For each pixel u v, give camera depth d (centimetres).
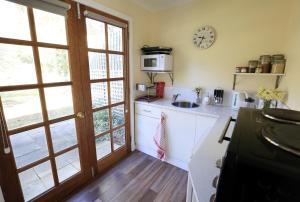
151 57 242
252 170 39
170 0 230
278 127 55
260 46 189
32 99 137
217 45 216
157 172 213
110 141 223
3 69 119
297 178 35
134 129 265
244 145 44
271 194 38
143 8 246
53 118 153
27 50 129
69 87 163
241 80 206
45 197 154
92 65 183
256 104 192
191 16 231
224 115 180
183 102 246
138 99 257
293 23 153
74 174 180
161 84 274
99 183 192
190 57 241
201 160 93
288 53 158
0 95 118
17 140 131
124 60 225
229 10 201
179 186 188
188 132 205
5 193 128
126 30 220
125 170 217
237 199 43
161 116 223
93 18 174
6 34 118
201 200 65
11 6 118
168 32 257
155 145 241
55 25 144
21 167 135
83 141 184
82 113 178
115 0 197
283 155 39
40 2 127
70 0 151
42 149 149
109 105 211
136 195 175
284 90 162
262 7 182
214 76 226
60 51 151
